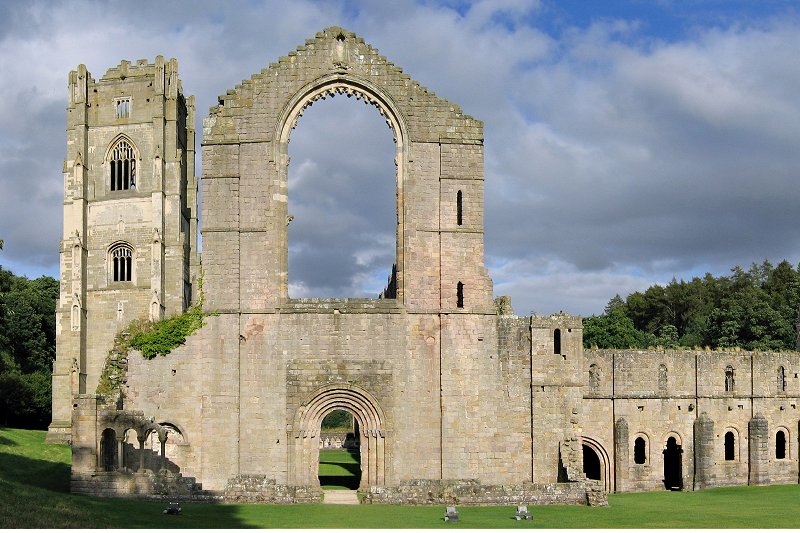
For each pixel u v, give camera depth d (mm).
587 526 55094
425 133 74062
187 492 65250
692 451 87812
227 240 72562
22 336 133000
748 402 90688
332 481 82312
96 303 130000
